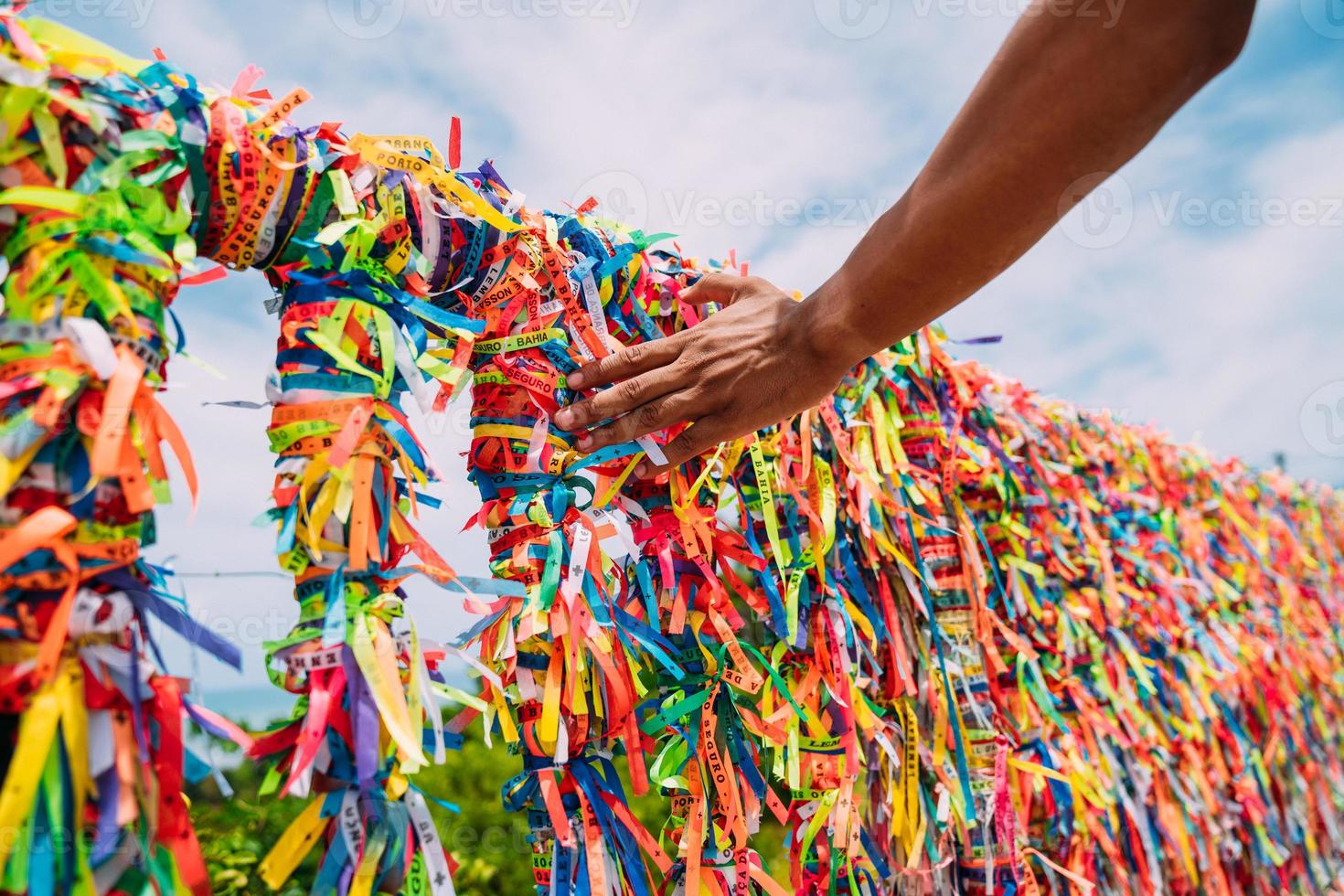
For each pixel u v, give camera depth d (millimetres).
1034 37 779
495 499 969
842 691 1198
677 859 1056
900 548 1408
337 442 744
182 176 712
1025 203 819
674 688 1104
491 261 939
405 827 745
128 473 639
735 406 995
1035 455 1824
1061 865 1586
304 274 802
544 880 928
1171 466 2574
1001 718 1519
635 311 1114
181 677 673
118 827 589
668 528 1125
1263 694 2527
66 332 625
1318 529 3758
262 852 1677
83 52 684
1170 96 754
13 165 638
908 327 938
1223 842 2096
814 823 1161
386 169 849
